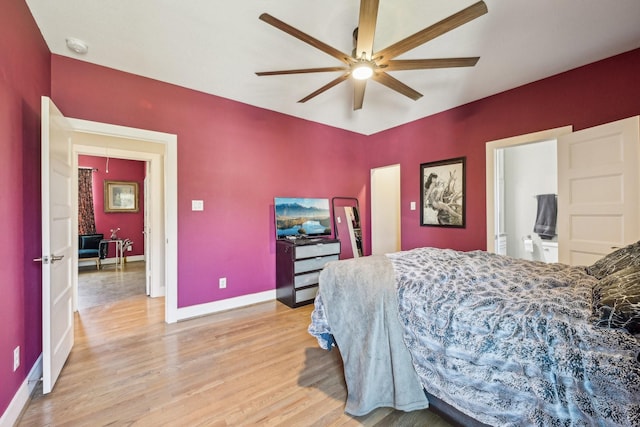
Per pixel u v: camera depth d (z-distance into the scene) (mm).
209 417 1537
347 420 1516
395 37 2148
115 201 6594
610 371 877
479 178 3346
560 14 1870
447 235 3695
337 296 1769
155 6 1823
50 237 1771
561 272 1639
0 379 1401
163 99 2857
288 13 1886
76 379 1895
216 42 2217
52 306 1818
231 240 3342
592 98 2492
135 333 2639
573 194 2543
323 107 3604
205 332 2658
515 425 1090
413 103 3453
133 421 1507
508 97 3064
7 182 1528
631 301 928
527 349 1077
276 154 3754
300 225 3912
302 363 2107
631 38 2143
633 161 2145
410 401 1511
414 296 1524
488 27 2006
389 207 5355
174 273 2922
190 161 3033
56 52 2303
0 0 1457
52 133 1858
